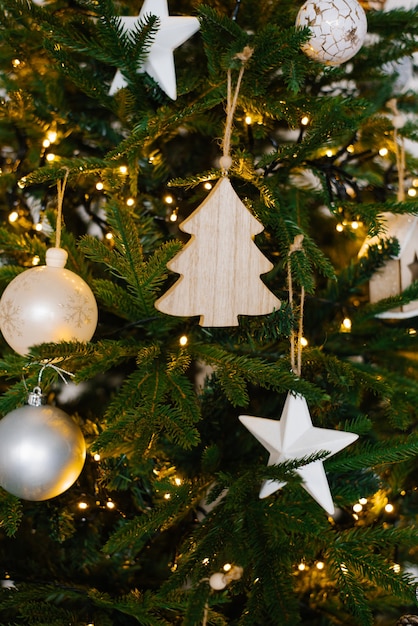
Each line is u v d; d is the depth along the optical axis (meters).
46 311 0.95
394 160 1.18
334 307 1.13
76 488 1.12
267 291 0.98
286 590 0.95
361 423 1.02
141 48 0.98
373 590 1.10
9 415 0.97
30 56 1.09
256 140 1.16
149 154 1.10
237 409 1.13
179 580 0.95
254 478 0.99
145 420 0.96
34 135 1.13
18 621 1.10
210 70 1.00
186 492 1.00
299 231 1.02
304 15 0.99
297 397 0.99
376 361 1.18
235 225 0.97
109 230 1.15
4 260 1.16
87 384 1.21
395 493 1.14
